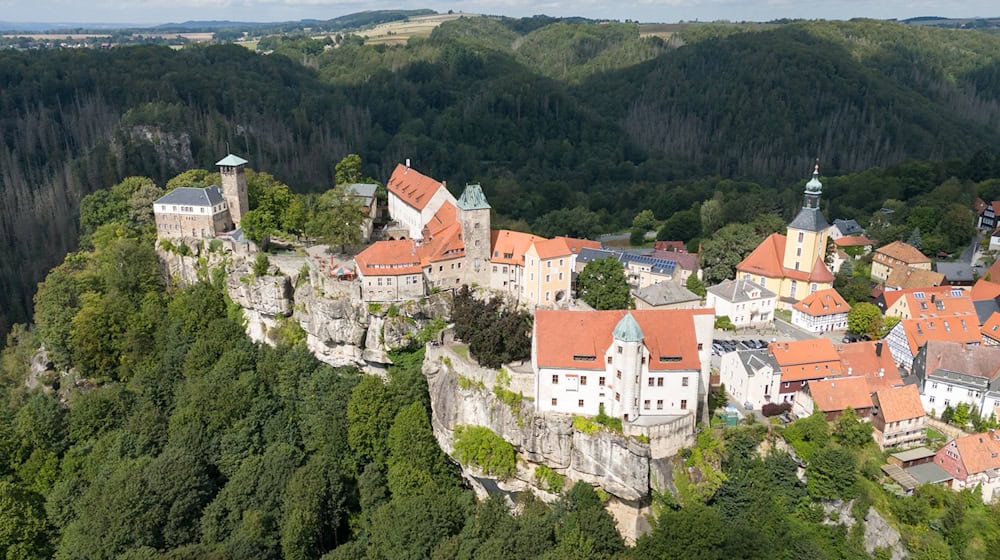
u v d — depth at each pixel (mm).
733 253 184750
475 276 160750
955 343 132125
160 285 181000
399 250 152125
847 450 114562
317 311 154500
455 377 129750
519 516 120250
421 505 116000
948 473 114188
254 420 140875
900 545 105875
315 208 193500
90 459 138125
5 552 119625
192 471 125875
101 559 114375
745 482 112375
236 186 186375
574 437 115188
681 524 102625
